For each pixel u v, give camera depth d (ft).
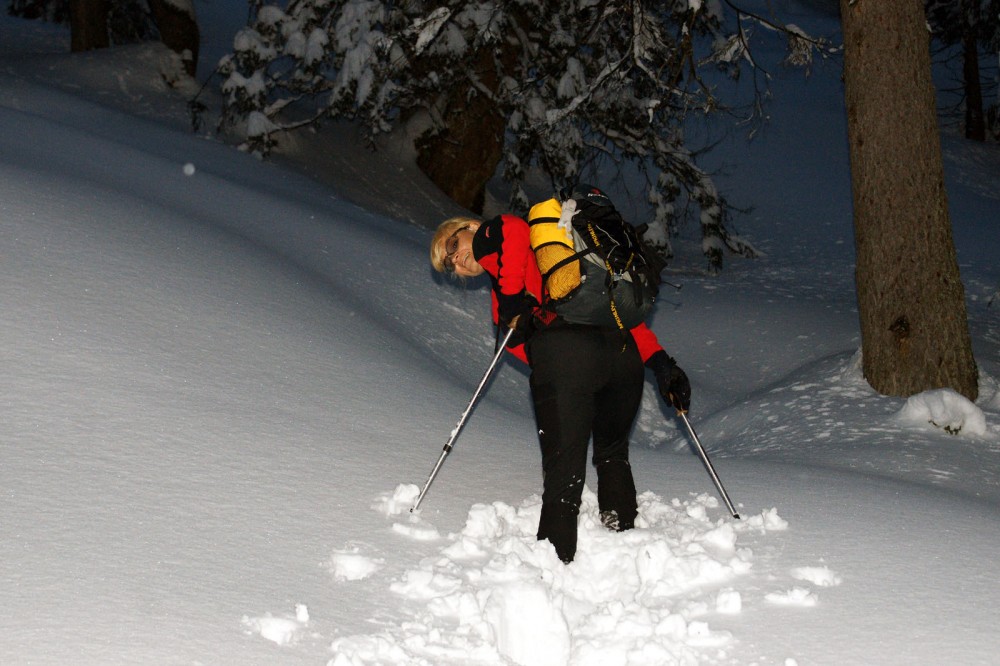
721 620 9.36
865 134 24.41
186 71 65.67
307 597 9.43
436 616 9.32
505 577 10.07
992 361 30.48
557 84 57.47
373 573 10.18
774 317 37.45
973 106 105.60
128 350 16.49
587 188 12.28
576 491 11.28
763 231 72.64
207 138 57.31
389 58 56.54
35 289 18.06
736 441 22.93
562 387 11.46
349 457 14.21
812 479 15.33
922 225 23.95
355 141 65.21
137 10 93.66
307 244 31.24
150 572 9.49
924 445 19.58
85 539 10.00
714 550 11.17
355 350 20.75
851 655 8.63
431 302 30.42
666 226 58.95
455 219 12.66
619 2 40.73
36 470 11.56
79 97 57.31
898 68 23.86
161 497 11.42
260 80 56.44
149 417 13.99
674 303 40.32
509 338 12.28
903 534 11.88
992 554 11.21
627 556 10.85
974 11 102.83
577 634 9.14
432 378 20.86
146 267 21.22
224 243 25.57
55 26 98.02
